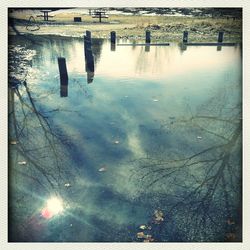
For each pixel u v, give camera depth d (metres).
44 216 3.90
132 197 4.24
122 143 5.58
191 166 4.96
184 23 16.12
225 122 6.29
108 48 14.11
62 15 17.06
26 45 12.72
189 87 8.38
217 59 11.30
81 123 6.31
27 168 4.86
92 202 4.15
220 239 3.63
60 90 8.22
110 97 7.79
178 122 6.32
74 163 5.00
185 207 4.09
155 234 3.66
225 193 4.38
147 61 11.66
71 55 12.23
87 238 3.60
